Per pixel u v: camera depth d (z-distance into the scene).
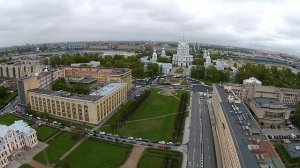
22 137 177.62
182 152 178.88
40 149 179.00
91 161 164.62
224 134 169.88
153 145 188.25
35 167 158.00
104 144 187.38
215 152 180.12
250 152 127.19
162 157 170.75
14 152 169.75
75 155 171.62
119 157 169.50
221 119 190.12
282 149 186.75
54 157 169.00
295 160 173.12
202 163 165.25
